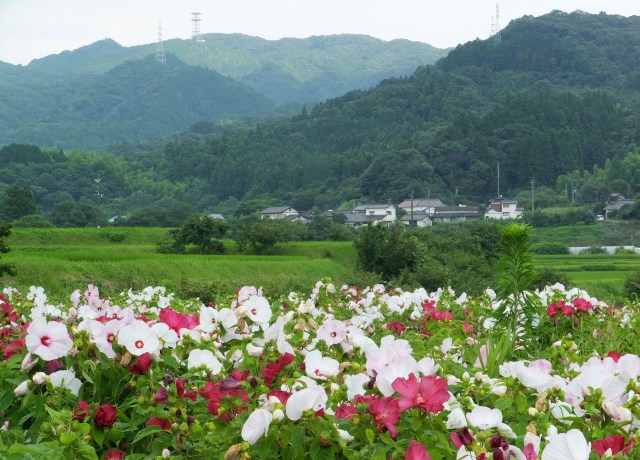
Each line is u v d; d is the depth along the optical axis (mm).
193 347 3965
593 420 2846
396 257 44250
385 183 161875
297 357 3883
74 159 191250
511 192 166750
